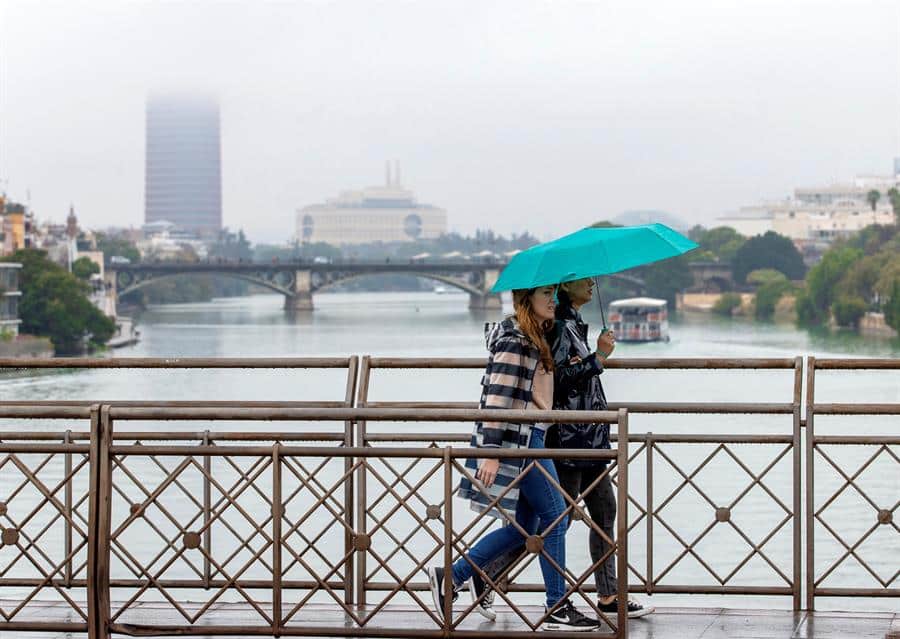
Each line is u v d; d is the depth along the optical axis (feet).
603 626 24.86
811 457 25.63
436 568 23.43
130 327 468.75
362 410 22.09
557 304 25.18
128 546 65.21
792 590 25.95
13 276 381.60
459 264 602.85
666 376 270.87
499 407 22.85
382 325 516.32
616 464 22.86
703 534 25.99
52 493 23.11
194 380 266.98
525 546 24.13
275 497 22.54
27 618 25.95
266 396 215.31
